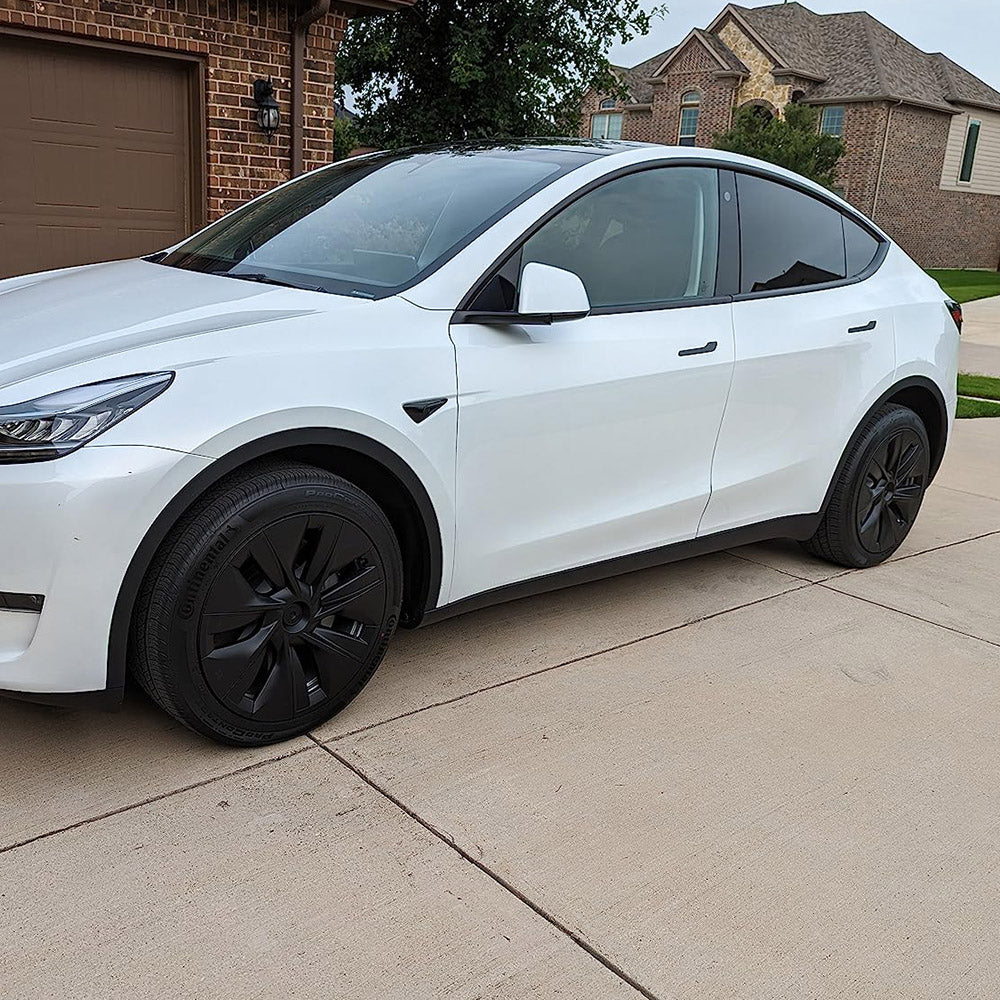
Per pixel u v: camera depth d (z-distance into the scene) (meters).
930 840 2.42
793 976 1.96
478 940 1.99
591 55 16.31
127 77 6.97
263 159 7.61
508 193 3.05
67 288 3.06
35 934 1.92
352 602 2.62
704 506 3.52
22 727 2.64
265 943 1.94
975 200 34.09
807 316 3.72
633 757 2.70
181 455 2.22
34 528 2.13
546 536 3.06
